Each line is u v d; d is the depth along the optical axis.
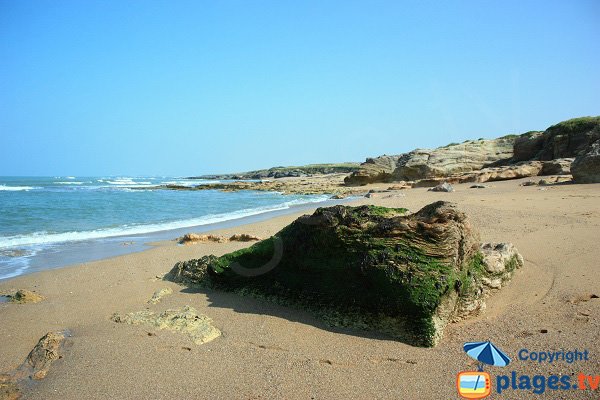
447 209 6.29
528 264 8.38
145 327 6.26
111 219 21.23
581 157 25.64
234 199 36.81
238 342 5.71
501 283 7.14
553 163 34.09
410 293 5.59
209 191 51.69
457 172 45.97
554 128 40.03
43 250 12.77
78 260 11.40
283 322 6.30
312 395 4.47
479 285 6.52
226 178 153.25
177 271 8.70
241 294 7.50
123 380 4.89
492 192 24.42
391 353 5.29
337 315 6.25
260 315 6.57
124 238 14.95
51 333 6.00
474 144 49.00
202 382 4.79
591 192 20.12
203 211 25.70
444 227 6.02
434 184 37.16
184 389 4.67
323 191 44.31
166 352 5.51
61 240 14.51
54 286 8.73
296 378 4.80
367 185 49.91
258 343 5.66
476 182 34.78
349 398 4.39
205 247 12.07
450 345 5.38
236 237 13.06
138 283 8.62
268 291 7.23
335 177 84.50
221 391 4.60
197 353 5.46
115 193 46.31
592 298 6.39
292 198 37.31
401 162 50.94
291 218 19.03
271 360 5.22
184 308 6.80
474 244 6.64
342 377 4.79
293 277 6.94
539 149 42.06
